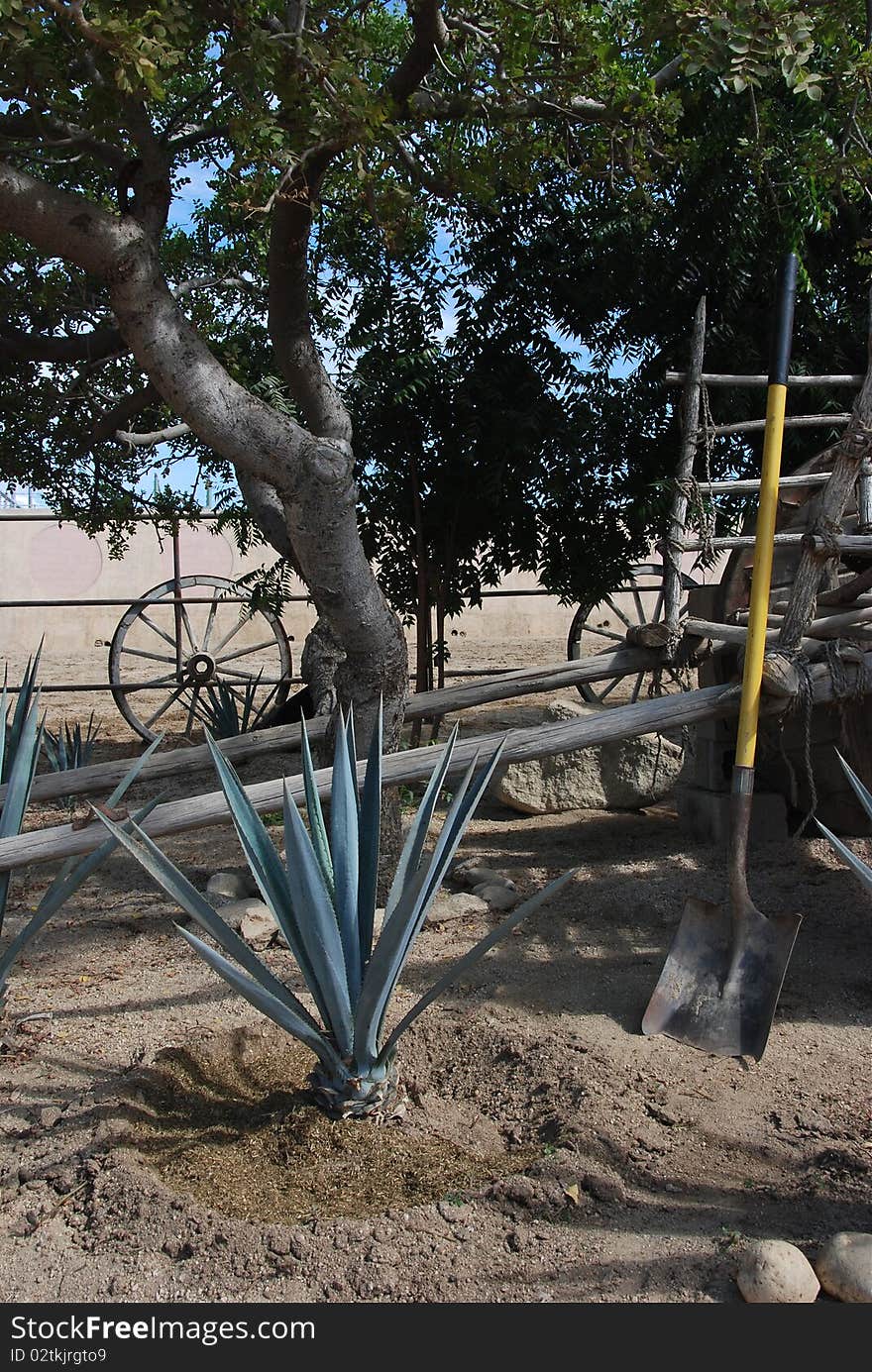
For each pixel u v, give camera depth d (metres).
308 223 3.99
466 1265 2.21
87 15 2.93
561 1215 2.37
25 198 3.30
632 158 4.14
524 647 14.83
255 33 3.09
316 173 3.91
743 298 6.20
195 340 3.58
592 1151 2.57
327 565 3.86
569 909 4.21
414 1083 2.97
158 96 2.78
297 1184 2.51
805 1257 2.16
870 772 4.28
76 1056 3.09
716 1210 2.38
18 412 6.07
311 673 5.16
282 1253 2.23
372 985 2.60
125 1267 2.22
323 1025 2.99
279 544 4.86
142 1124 2.75
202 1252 2.24
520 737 3.62
